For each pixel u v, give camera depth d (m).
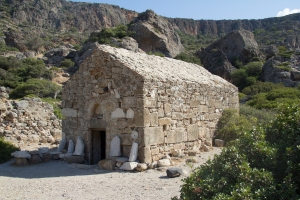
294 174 4.74
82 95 12.20
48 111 17.89
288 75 43.94
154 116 10.55
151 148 10.33
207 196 4.93
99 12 163.62
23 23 130.38
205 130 13.59
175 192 6.97
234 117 14.80
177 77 12.42
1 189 7.68
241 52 63.78
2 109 15.75
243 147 5.58
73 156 11.62
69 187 7.80
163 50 71.44
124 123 10.59
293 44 88.31
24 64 60.03
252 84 46.69
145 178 8.61
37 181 8.64
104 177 8.93
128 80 10.59
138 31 70.94
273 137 5.85
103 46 11.93
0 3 140.88
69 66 66.19
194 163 10.45
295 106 5.97
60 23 147.38
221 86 15.34
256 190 4.54
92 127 11.67
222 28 168.12
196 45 108.50
